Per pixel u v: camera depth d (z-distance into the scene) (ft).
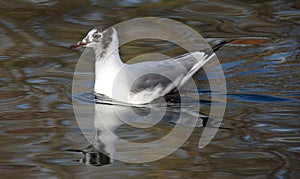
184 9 61.36
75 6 61.62
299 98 43.34
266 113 40.45
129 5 61.77
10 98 42.75
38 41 53.57
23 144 35.42
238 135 36.68
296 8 61.77
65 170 32.30
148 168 32.65
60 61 50.11
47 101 42.55
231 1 63.52
